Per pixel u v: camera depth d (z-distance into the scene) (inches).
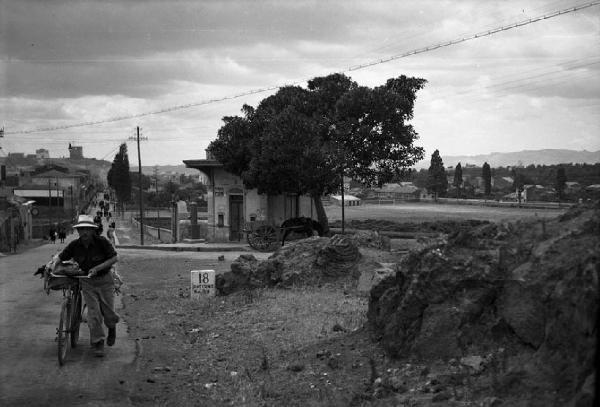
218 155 1414.9
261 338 380.8
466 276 261.9
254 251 1280.8
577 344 185.0
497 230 274.8
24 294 592.1
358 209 2748.5
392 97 1255.5
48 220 3503.9
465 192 3934.5
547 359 198.5
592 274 184.7
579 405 167.3
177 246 1416.1
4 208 2169.0
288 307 483.8
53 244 2158.0
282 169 1263.5
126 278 781.3
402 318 279.4
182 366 321.4
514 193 3006.9
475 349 247.8
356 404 237.1
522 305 231.3
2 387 276.1
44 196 4480.8
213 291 581.9
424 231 1312.7
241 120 1403.8
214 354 347.6
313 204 1604.3
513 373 204.5
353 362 292.0
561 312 197.6
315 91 1374.3
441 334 258.8
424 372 246.8
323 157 1200.8
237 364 323.3
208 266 933.2
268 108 1411.2
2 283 709.9
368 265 600.7
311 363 305.3
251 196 1525.6
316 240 647.8
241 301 533.3
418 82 1343.5
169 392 275.6
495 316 251.6
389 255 702.5
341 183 1275.8
